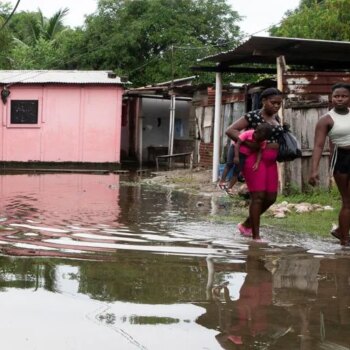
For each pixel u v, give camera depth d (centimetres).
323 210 779
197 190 1119
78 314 308
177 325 293
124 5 2508
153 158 2195
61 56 2638
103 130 1928
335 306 334
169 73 2328
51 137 1928
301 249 523
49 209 798
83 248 512
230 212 790
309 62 1073
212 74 2264
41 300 332
